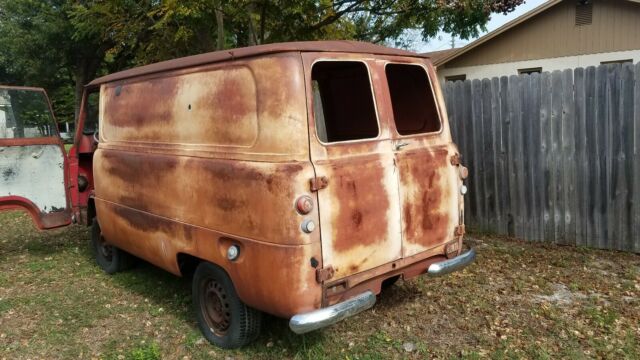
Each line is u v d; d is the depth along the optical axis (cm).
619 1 1323
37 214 629
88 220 624
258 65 345
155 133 449
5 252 725
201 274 409
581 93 592
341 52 361
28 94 626
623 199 579
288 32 878
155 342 425
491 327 430
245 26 912
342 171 344
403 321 447
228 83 368
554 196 629
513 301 480
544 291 498
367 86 515
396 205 380
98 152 546
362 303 345
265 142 341
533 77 625
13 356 413
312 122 335
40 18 2088
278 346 409
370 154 365
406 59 418
